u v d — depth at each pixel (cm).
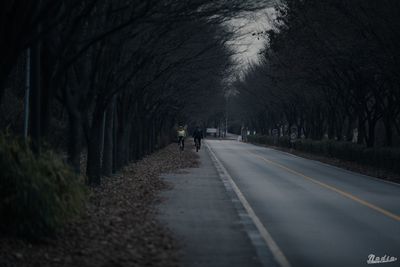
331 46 4778
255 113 15300
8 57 1530
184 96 7138
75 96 2511
